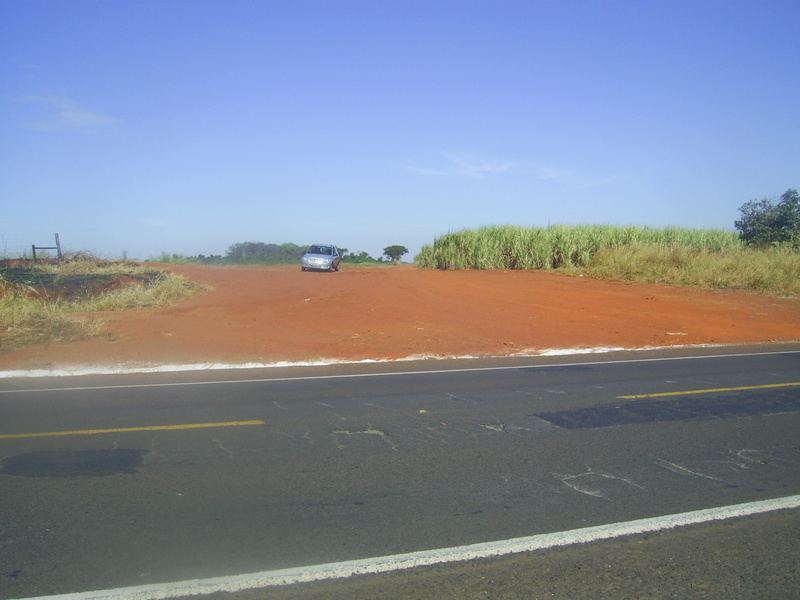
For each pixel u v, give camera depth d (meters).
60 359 12.49
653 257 29.17
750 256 28.30
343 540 4.70
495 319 18.39
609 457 6.63
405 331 16.44
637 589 4.04
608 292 23.94
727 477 6.04
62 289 20.02
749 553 4.53
